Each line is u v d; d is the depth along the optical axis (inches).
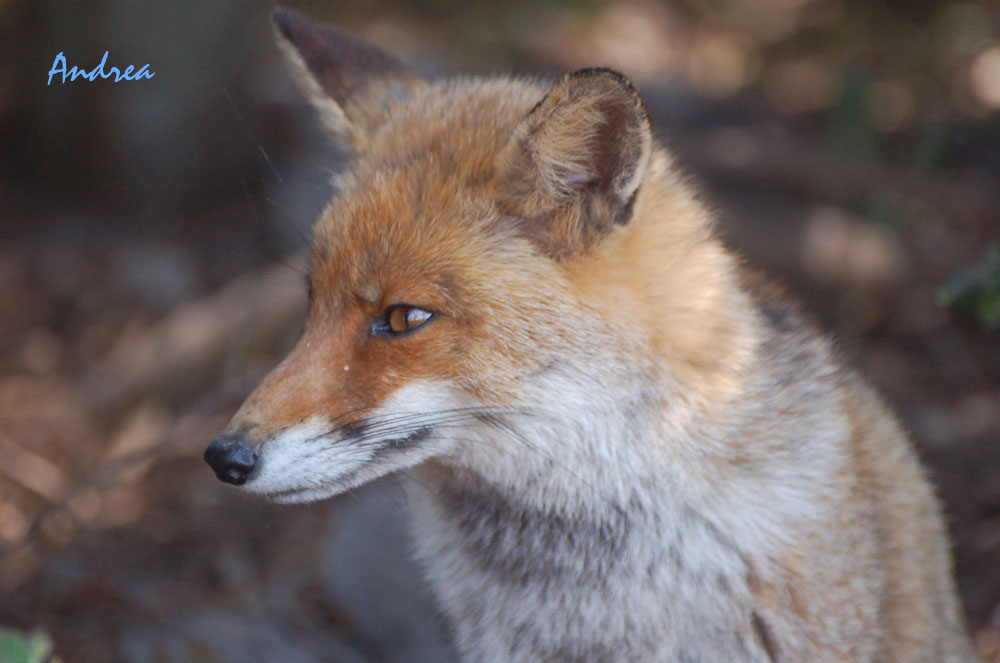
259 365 542.3
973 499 426.9
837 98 743.1
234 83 671.8
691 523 258.1
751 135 757.3
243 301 558.6
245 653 384.5
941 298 336.2
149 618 402.9
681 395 254.7
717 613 260.4
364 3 925.2
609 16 974.4
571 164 244.4
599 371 250.4
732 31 967.6
